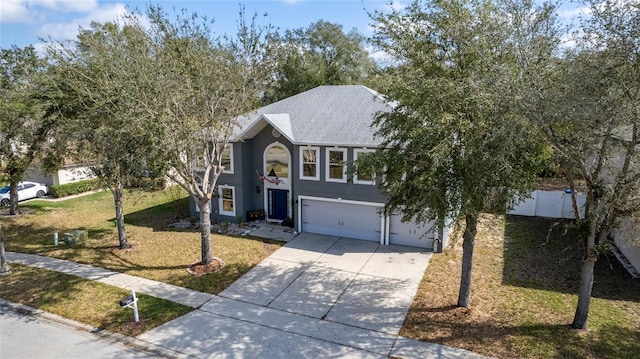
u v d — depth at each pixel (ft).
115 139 44.57
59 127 56.03
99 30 47.60
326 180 60.95
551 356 31.48
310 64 125.39
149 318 38.88
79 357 33.01
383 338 34.94
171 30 45.37
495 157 30.09
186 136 42.68
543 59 31.12
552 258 50.83
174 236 63.82
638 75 27.84
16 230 68.23
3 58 63.46
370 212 59.82
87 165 52.31
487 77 30.63
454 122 31.22
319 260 53.26
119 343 34.99
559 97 28.32
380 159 35.60
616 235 53.06
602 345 32.58
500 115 30.09
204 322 38.14
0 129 58.65
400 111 36.29
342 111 65.16
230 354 33.06
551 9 30.55
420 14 34.50
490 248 54.70
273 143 66.69
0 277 48.78
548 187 75.00
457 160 32.37
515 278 45.55
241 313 39.81
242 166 66.95
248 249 57.52
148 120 40.50
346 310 40.04
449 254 54.39
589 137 28.63
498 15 32.17
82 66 48.55
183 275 48.88
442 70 34.40
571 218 66.13
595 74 28.30
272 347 33.99
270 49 48.98
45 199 92.07
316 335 35.70
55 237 60.13
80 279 47.85
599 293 41.34
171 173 51.13
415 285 45.27
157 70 43.19
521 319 37.01
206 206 50.72
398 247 57.62
